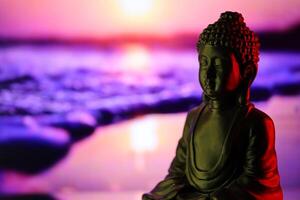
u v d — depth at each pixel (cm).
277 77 379
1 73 402
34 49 400
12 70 402
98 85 399
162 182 176
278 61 380
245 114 168
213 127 169
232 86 167
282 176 367
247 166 166
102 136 398
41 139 400
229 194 162
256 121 167
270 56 379
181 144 179
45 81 402
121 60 397
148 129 392
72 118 399
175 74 393
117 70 397
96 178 395
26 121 402
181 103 392
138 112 395
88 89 400
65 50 400
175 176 175
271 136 168
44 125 402
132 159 392
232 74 165
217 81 165
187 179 172
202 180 166
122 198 390
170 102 393
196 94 390
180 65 392
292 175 367
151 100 394
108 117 398
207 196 166
